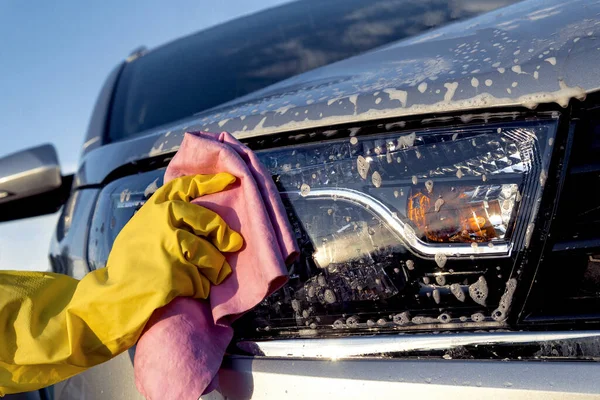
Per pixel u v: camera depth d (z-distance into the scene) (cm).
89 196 160
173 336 110
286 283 113
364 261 108
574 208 96
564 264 96
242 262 115
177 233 112
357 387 103
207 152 122
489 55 112
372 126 112
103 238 142
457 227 101
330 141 116
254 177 118
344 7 221
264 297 111
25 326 117
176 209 116
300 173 116
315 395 106
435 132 107
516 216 98
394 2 216
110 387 133
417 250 104
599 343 92
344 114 115
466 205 101
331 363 107
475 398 95
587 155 97
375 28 203
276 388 109
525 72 103
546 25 114
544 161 99
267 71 195
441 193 104
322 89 130
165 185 124
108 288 111
